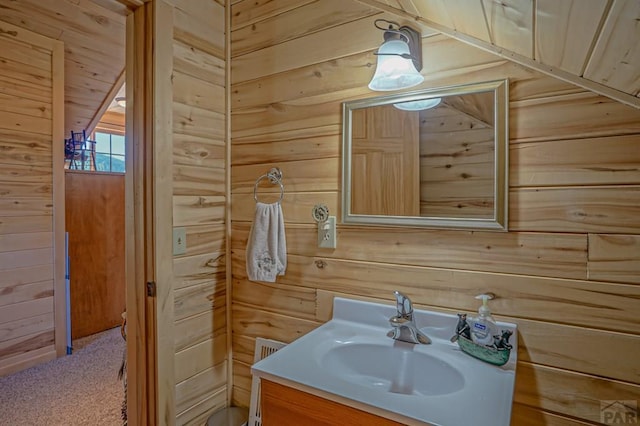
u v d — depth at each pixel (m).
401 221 1.26
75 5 2.48
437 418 0.75
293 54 1.50
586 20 0.61
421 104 1.23
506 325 1.09
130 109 1.40
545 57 0.94
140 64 1.37
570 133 1.01
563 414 1.03
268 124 1.56
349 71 1.37
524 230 1.07
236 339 1.68
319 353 1.08
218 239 1.62
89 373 2.46
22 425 1.87
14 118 2.47
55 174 2.68
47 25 2.55
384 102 1.29
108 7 1.35
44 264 2.64
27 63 2.52
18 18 2.44
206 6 1.56
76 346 2.92
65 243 2.75
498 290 1.11
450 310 1.18
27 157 2.54
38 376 2.40
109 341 3.04
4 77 2.42
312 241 1.46
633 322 0.95
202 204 1.54
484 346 1.02
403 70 1.16
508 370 0.98
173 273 1.42
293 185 1.50
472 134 1.14
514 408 1.08
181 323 1.46
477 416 0.76
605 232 0.98
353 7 1.36
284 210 1.53
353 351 1.16
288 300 1.52
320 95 1.43
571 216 1.01
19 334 2.51
